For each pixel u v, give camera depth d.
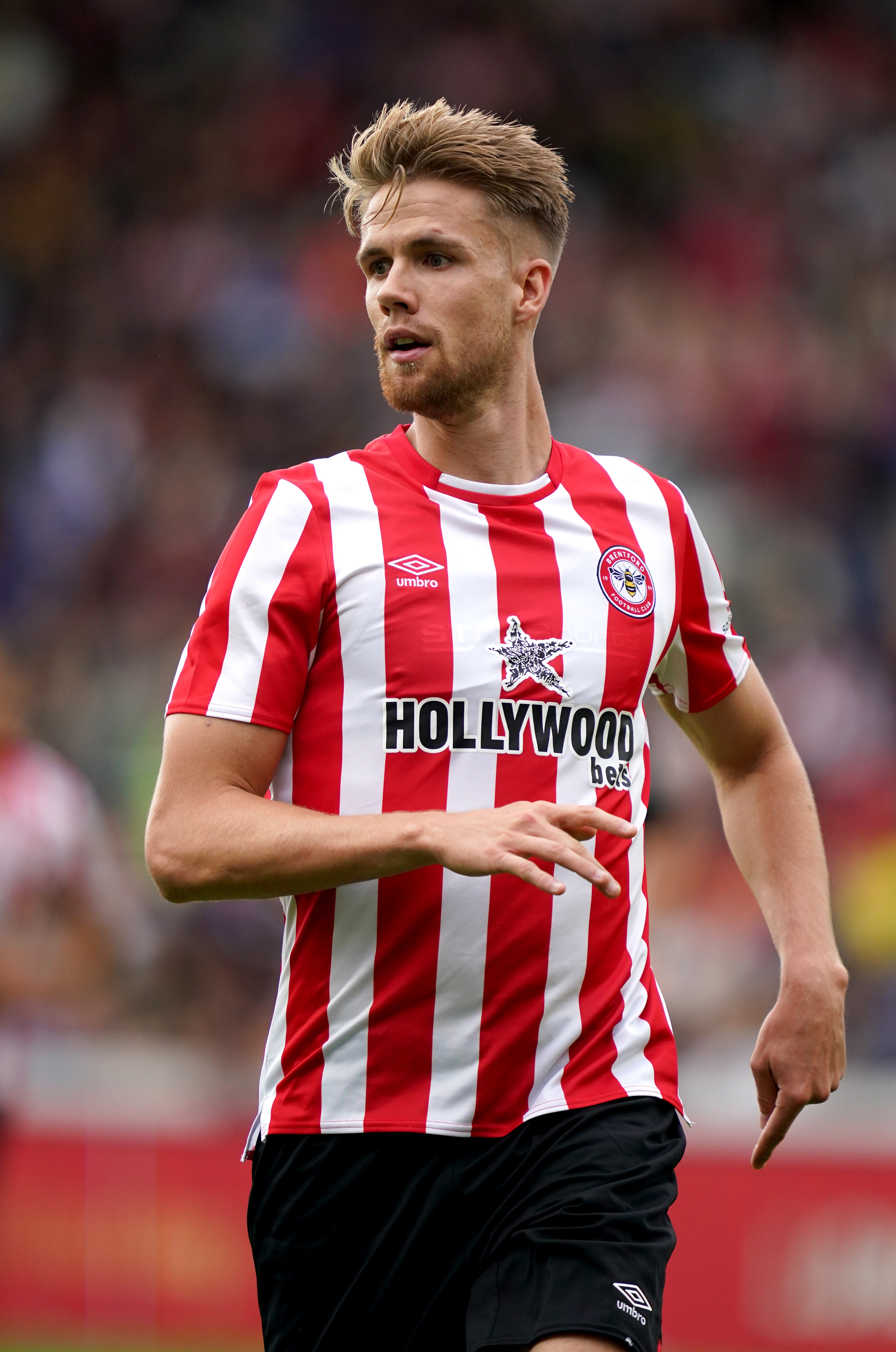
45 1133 22.89
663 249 51.22
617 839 8.90
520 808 7.68
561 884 7.50
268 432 47.81
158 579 44.41
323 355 48.88
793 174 53.16
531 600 8.77
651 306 49.31
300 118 55.44
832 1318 20.98
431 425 9.15
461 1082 8.52
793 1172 21.30
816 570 43.12
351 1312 8.76
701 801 33.44
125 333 50.81
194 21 58.00
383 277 8.96
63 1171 22.81
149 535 45.44
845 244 51.53
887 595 42.69
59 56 57.84
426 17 57.25
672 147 53.91
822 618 41.53
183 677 8.50
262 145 55.00
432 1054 8.55
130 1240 22.53
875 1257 20.95
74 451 47.22
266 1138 8.83
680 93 55.34
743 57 56.22
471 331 8.77
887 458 46.31
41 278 52.62
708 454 46.09
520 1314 8.08
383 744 8.52
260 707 8.38
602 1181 8.32
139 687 40.44
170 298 51.41
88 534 45.69
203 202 53.88
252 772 8.41
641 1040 8.88
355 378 48.38
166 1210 22.48
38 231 53.91
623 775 8.94
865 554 43.84
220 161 54.78
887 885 34.16
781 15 57.47
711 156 53.66
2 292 52.31
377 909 8.55
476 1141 8.53
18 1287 22.72
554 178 9.07
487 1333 8.09
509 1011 8.56
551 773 8.62
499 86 55.75
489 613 8.68
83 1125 22.84
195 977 29.17
